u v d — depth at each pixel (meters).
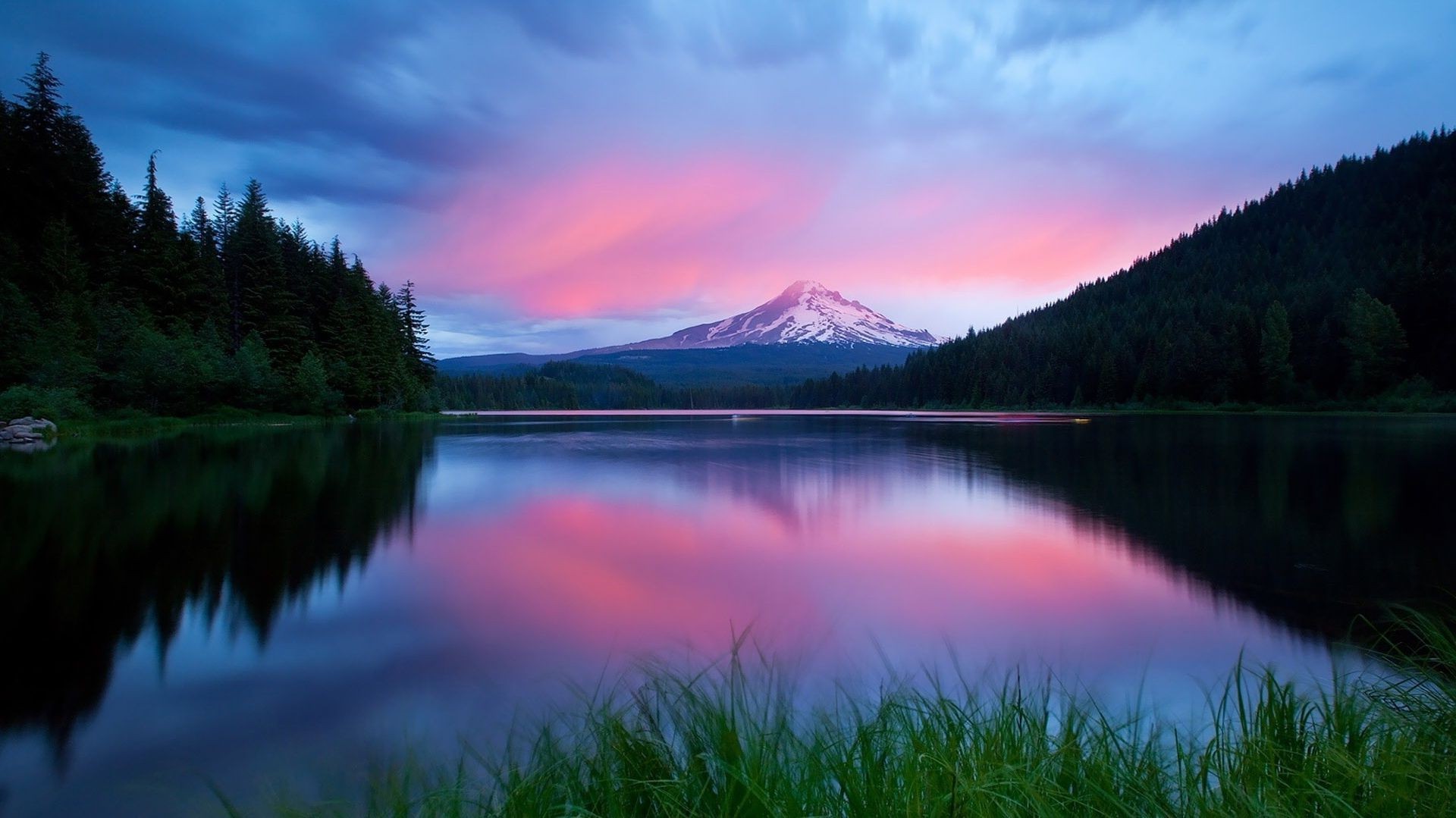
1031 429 48.62
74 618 7.98
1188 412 74.31
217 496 16.16
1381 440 32.75
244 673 6.52
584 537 12.92
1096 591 9.32
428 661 6.80
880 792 2.63
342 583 9.59
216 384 45.19
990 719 3.53
